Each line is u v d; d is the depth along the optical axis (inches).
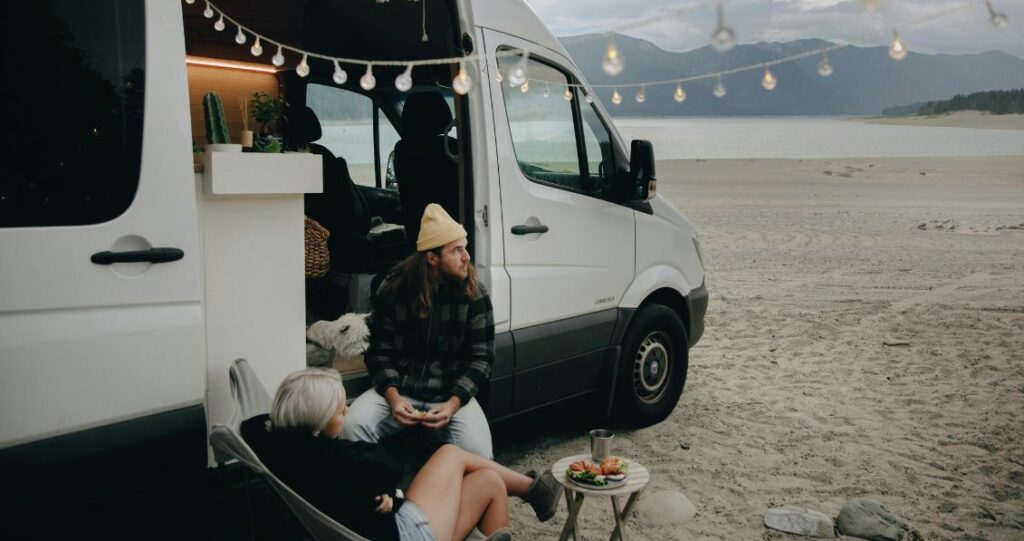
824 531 154.1
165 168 107.5
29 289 97.3
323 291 192.5
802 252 526.3
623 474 134.5
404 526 112.4
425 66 203.0
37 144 98.2
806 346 297.3
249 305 125.3
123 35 104.7
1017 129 6412.4
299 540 123.7
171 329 108.1
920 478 181.2
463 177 161.2
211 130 125.1
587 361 189.5
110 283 103.2
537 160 177.2
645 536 155.3
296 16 226.7
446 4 159.0
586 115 193.3
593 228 188.9
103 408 103.0
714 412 227.0
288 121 230.1
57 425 99.5
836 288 403.9
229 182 118.1
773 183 1135.6
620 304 198.4
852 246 551.8
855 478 181.3
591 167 195.3
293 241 129.3
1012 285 406.9
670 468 187.5
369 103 232.7
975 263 478.0
